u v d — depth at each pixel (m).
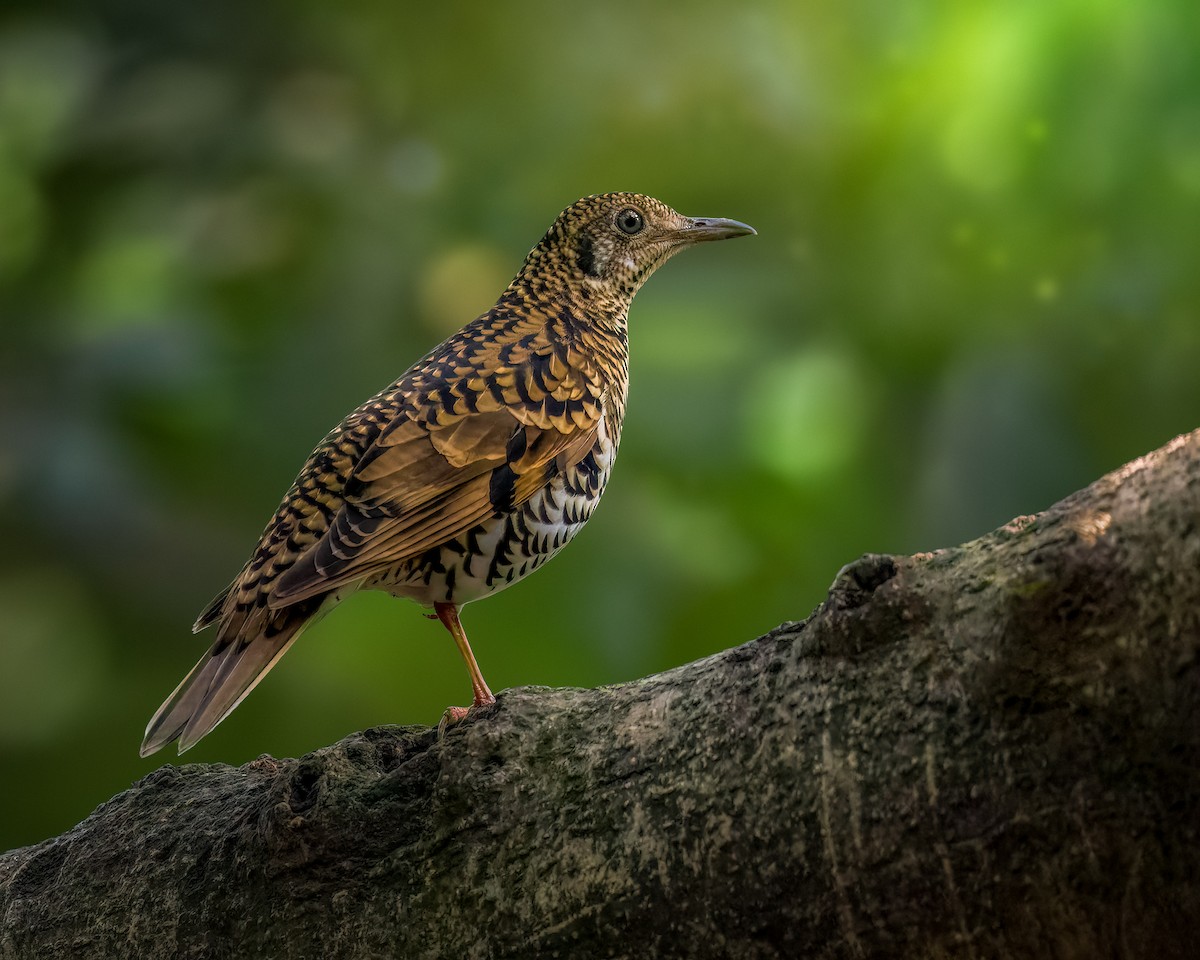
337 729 11.87
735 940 5.14
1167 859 4.58
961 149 11.88
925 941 4.90
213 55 13.05
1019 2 11.59
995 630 4.77
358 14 13.01
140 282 12.62
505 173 12.93
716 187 12.86
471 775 5.60
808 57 12.86
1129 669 4.57
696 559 11.99
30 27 13.10
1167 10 11.23
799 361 12.19
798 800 5.04
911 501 11.82
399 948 5.57
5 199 12.98
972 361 11.73
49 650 12.05
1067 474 11.50
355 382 11.94
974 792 4.79
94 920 6.26
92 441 11.65
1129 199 11.45
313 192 12.52
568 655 11.47
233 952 5.88
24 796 11.84
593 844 5.34
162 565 11.88
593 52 12.95
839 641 5.08
